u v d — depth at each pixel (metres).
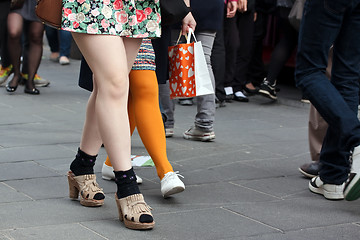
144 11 4.00
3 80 10.55
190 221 4.24
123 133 4.02
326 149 4.87
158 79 5.09
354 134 4.56
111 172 5.14
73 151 6.21
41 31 9.81
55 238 3.79
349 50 4.84
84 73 4.64
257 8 10.56
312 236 4.03
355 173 4.30
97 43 3.82
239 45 9.84
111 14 3.81
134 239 3.85
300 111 9.34
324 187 4.92
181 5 4.39
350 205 4.77
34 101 9.27
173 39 6.70
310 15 4.69
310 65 4.77
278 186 5.24
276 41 11.29
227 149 6.60
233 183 5.29
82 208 4.44
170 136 7.15
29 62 9.82
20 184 4.97
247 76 10.76
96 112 4.00
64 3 3.77
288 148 6.73
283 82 11.94
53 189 4.88
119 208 4.12
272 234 4.03
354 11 4.75
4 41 10.34
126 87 3.97
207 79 5.18
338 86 4.92
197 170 5.69
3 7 9.91
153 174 5.47
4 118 7.90
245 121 8.38
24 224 4.03
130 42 4.11
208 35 6.71
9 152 6.07
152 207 4.54
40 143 6.53
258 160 6.14
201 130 6.91
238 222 4.25
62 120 7.90
